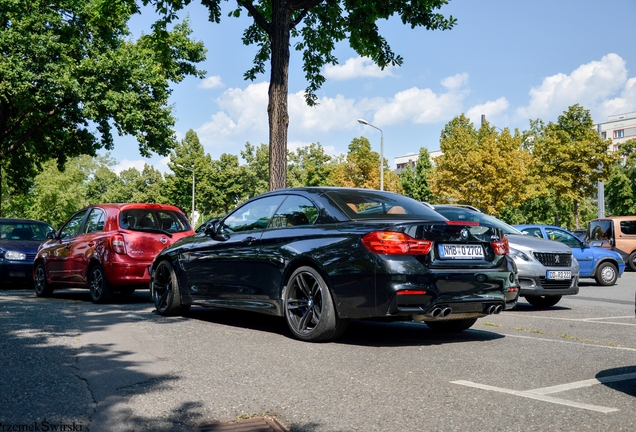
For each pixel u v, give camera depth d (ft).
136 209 31.71
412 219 18.86
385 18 44.39
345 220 18.67
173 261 24.68
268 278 20.18
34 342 17.71
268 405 11.44
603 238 74.59
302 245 19.13
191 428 10.07
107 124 89.10
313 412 11.00
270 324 22.54
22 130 92.27
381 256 17.11
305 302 18.95
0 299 33.12
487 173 120.78
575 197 116.57
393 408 11.25
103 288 30.19
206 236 23.77
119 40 86.12
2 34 74.38
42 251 35.91
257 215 21.88
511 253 30.68
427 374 14.11
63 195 181.88
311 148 195.00
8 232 46.60
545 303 33.22
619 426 10.18
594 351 17.53
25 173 102.83
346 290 17.67
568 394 12.34
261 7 45.32
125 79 84.12
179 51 94.63
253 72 47.32
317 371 14.34
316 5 44.24
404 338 19.74
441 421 10.45
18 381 13.01
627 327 24.09
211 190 243.81
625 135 320.50
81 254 31.89
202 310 27.14
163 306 24.98
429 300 17.19
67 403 11.37
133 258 30.27
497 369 14.74
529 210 152.25
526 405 11.45
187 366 14.71
